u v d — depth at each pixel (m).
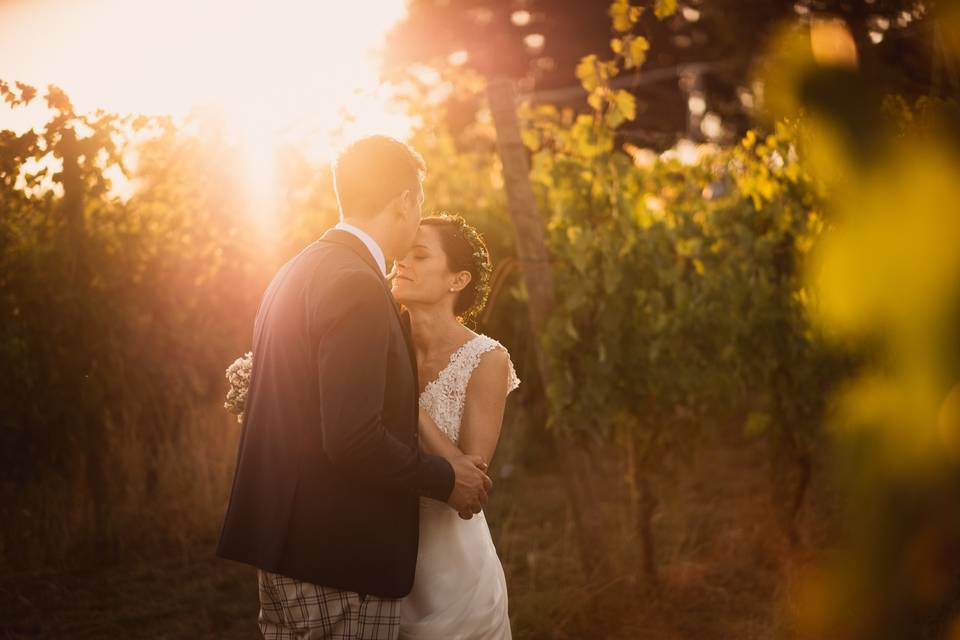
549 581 4.20
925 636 0.46
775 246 4.17
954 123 0.46
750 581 4.16
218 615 3.93
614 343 4.07
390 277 2.39
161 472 5.14
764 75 0.47
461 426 2.26
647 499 4.21
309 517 1.92
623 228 4.21
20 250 4.24
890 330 0.46
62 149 3.85
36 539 4.42
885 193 0.45
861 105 0.45
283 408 1.95
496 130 4.10
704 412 4.40
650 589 4.06
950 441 0.45
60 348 4.37
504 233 6.54
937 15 0.50
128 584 4.26
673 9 4.07
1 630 3.72
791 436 4.26
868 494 0.47
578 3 22.50
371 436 1.82
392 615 2.01
